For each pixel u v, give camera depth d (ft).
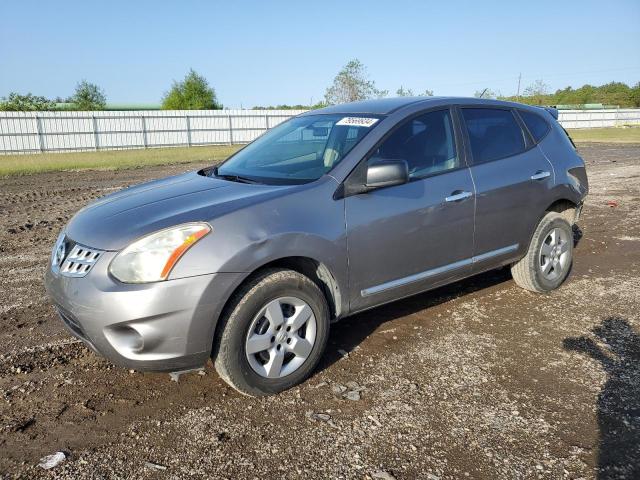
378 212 11.51
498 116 14.89
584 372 11.25
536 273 15.37
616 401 10.10
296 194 10.72
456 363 11.75
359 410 10.02
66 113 98.32
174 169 62.39
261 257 9.84
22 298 16.49
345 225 11.02
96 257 9.61
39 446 9.06
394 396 10.46
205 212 9.95
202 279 9.32
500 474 8.20
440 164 13.00
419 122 12.93
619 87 286.66
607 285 16.66
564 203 16.37
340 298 11.29
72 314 9.65
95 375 11.50
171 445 9.05
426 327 13.69
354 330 13.55
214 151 91.61
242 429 9.47
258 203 10.30
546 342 12.72
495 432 9.26
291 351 10.59
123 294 9.09
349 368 11.60
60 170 63.16
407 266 12.30
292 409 10.07
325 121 13.61
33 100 157.07
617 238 22.75
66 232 11.04
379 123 12.34
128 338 9.39
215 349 9.91
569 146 16.53
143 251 9.33
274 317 10.21
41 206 34.91
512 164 14.43
